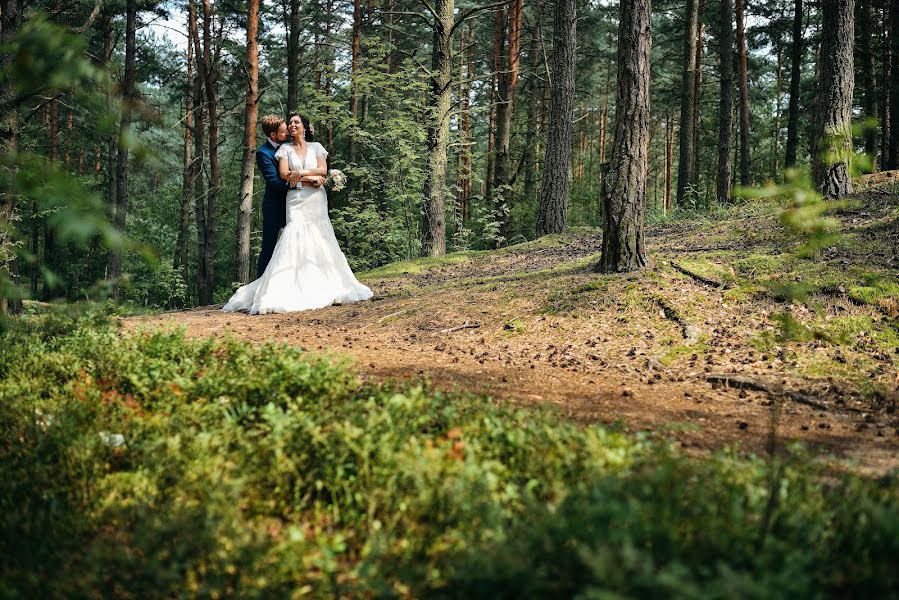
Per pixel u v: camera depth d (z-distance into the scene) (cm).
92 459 351
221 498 296
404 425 382
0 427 401
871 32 2459
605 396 568
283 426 369
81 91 164
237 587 248
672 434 461
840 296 800
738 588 199
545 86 2902
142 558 268
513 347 770
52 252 2478
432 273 1370
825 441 459
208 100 2347
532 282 981
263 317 988
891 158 2361
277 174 1046
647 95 930
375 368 643
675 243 1182
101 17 2633
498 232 2150
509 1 1552
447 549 268
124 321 928
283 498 333
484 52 3155
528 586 225
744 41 2766
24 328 652
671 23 3095
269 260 1084
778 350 696
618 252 948
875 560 249
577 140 4634
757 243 1053
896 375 621
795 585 208
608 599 195
